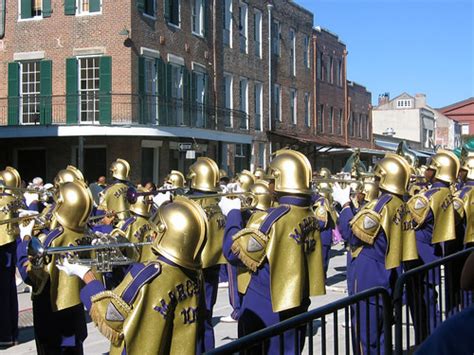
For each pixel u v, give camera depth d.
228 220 7.70
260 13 32.56
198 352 4.97
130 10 23.09
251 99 31.62
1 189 8.03
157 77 24.48
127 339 4.31
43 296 6.05
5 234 7.94
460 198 10.01
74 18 23.48
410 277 5.97
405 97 71.12
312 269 6.23
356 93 47.12
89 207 6.05
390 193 7.40
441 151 9.38
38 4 24.14
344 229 8.02
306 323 4.59
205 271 7.82
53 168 23.83
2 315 8.16
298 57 37.03
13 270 8.19
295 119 36.69
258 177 11.66
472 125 87.50
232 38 29.92
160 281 4.43
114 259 4.89
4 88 24.39
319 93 40.03
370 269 7.25
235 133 28.66
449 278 6.96
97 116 23.42
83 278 4.67
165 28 24.94
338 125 43.00
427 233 8.88
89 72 23.53
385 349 5.46
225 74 29.42
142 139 23.69
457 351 2.71
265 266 6.04
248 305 6.08
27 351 8.08
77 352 6.16
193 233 4.54
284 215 6.05
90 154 23.80
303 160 6.26
